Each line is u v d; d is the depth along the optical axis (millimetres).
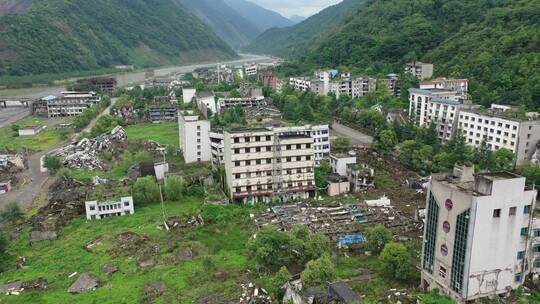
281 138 123812
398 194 126562
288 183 125438
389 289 76438
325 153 149500
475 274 67000
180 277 82688
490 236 66312
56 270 86750
